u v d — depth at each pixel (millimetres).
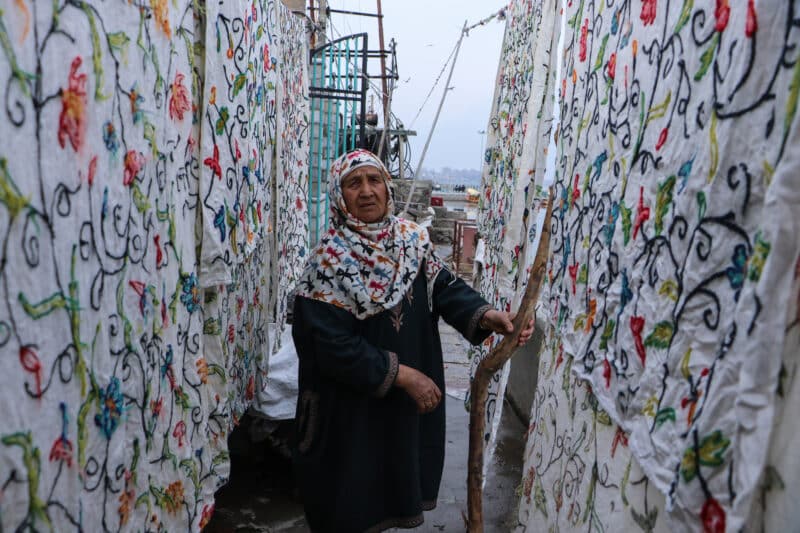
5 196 913
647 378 1292
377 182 2287
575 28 2178
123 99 1279
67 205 1073
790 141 872
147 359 1454
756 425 894
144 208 1410
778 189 876
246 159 2227
